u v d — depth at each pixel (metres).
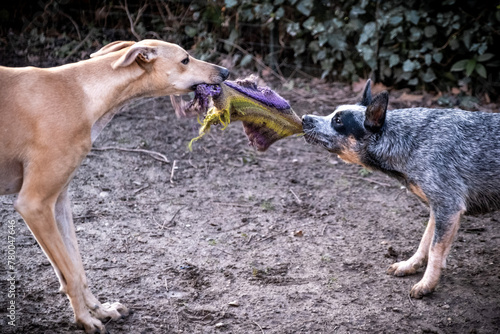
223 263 4.32
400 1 7.25
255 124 4.19
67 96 3.22
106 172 5.66
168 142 6.39
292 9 8.12
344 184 5.65
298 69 8.33
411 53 7.37
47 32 8.89
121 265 4.23
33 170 3.13
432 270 3.90
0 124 3.07
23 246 4.40
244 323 3.66
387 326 3.66
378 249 4.56
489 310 3.81
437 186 3.86
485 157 3.85
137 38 8.66
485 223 4.95
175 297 3.89
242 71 8.30
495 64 7.11
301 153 6.30
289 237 4.71
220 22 8.45
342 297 3.95
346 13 7.68
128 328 3.56
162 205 5.14
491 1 6.97
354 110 4.16
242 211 5.10
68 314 3.66
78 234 4.60
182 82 3.52
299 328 3.62
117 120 6.88
